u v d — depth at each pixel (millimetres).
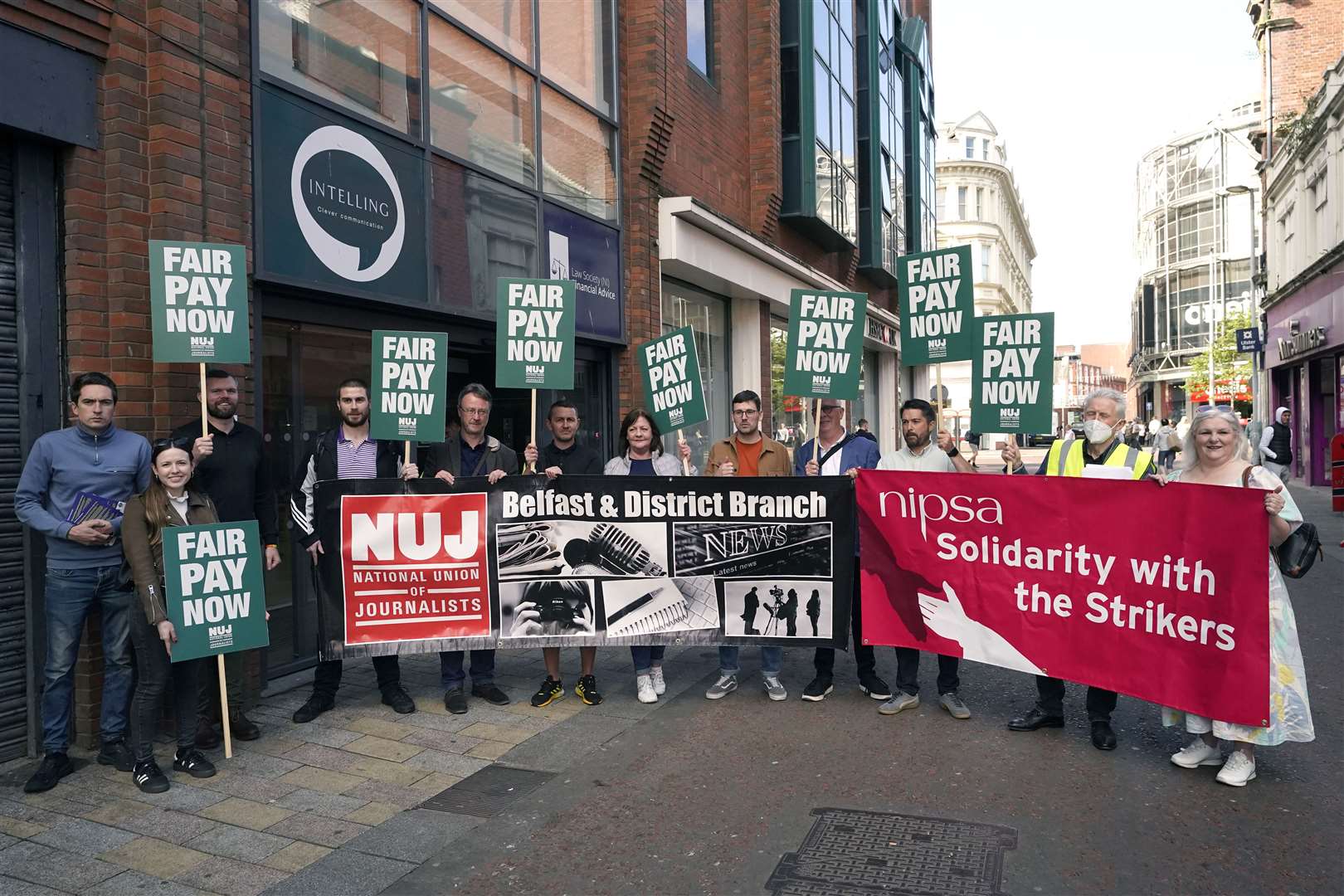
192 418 5223
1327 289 19953
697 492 5625
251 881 3480
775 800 4176
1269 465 17188
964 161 62000
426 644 5535
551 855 3674
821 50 15844
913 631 5438
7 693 4691
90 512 4488
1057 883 3355
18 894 3381
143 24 5070
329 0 6340
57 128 4711
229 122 5496
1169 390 66812
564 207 9211
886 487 5484
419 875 3525
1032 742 4957
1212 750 4520
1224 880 3365
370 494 5484
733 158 13688
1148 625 4594
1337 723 5195
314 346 6562
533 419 5828
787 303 15672
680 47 11648
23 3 4504
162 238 5074
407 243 7008
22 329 4680
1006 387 5793
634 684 6238
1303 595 8977
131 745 4492
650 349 6410
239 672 5141
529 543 5621
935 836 3752
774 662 5812
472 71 7891
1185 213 63906
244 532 4664
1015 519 5078
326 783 4461
